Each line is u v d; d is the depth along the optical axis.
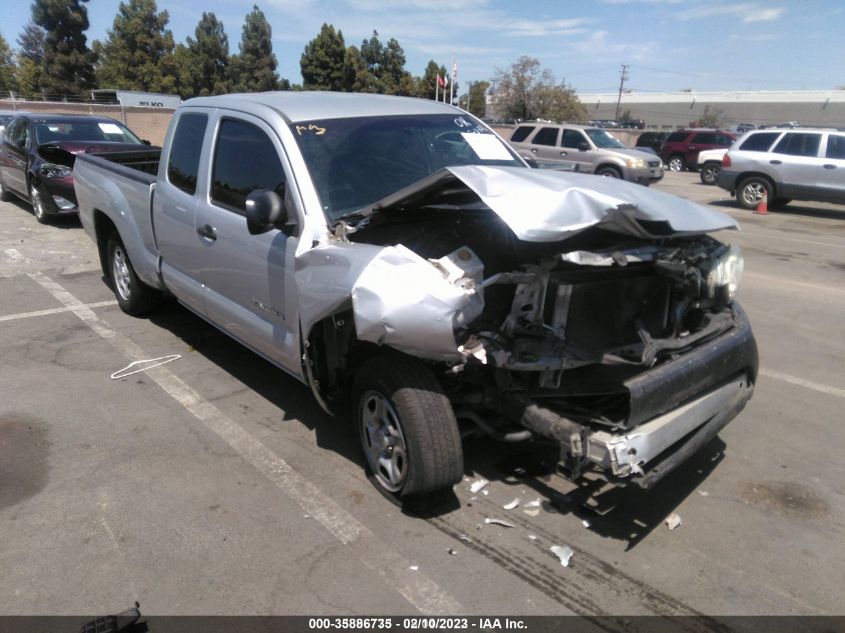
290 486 3.58
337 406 4.50
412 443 3.08
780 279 8.40
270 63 55.69
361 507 3.40
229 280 4.27
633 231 3.04
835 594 2.88
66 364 5.16
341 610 2.72
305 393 4.73
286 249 3.64
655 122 87.31
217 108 4.52
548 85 51.22
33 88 54.12
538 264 3.07
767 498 3.60
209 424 4.25
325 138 3.94
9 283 7.39
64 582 2.85
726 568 3.03
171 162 4.96
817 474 3.85
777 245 10.77
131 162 7.28
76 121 11.65
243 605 2.73
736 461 3.98
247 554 3.04
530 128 19.41
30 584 2.83
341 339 3.47
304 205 3.60
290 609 2.72
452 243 3.43
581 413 3.07
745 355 3.56
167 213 4.92
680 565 3.04
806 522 3.40
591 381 3.01
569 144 18.47
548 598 2.81
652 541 3.21
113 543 3.10
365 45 53.66
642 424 2.95
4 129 13.05
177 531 3.19
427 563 3.00
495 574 2.95
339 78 48.62
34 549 3.05
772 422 4.49
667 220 3.04
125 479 3.62
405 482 3.18
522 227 2.78
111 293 7.09
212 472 3.70
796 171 14.43
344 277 3.12
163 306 6.46
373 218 3.42
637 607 2.77
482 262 3.25
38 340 5.66
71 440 4.02
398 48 54.00
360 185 3.82
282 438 4.09
